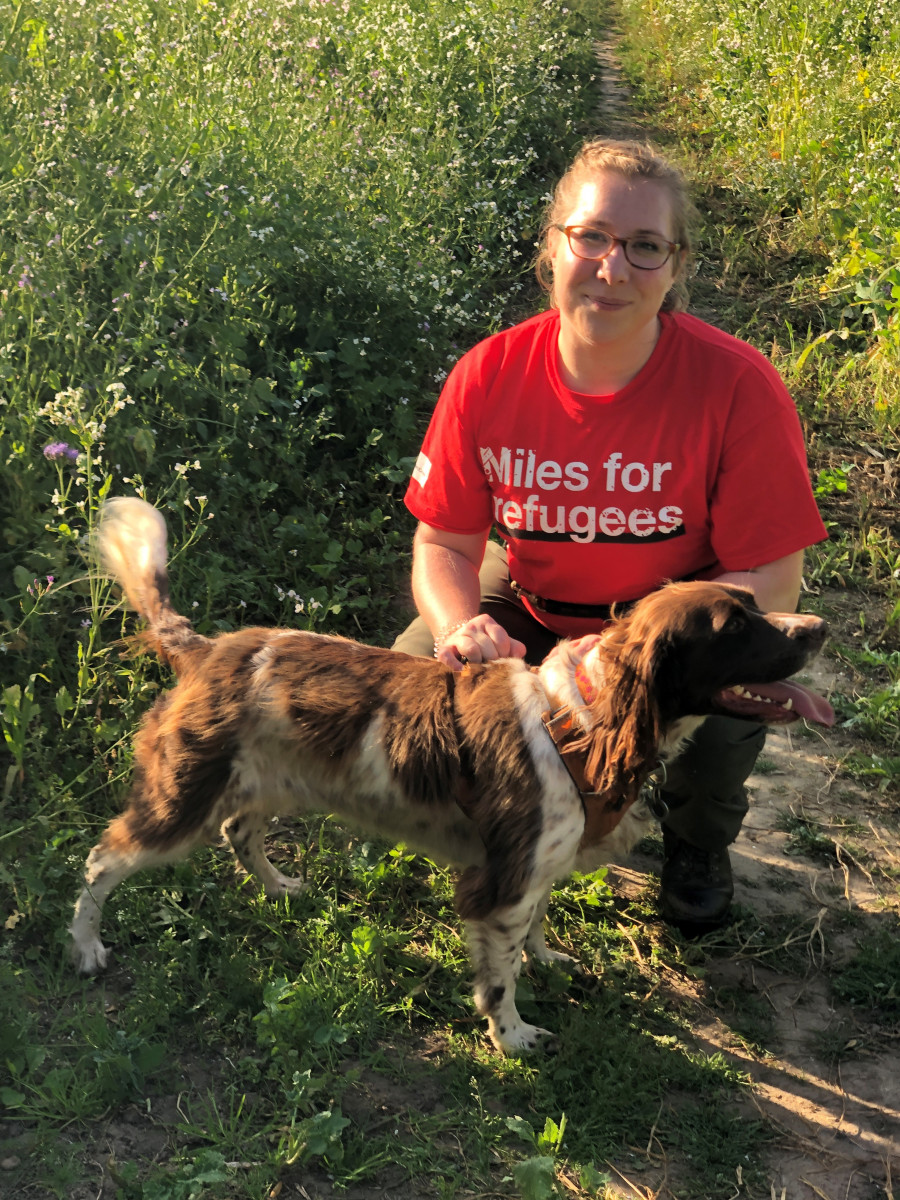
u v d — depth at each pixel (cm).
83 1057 140
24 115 274
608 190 138
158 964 155
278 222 290
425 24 505
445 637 157
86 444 187
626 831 154
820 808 203
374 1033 151
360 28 479
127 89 333
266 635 158
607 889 178
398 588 244
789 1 619
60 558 192
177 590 210
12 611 189
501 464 155
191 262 248
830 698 229
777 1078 151
